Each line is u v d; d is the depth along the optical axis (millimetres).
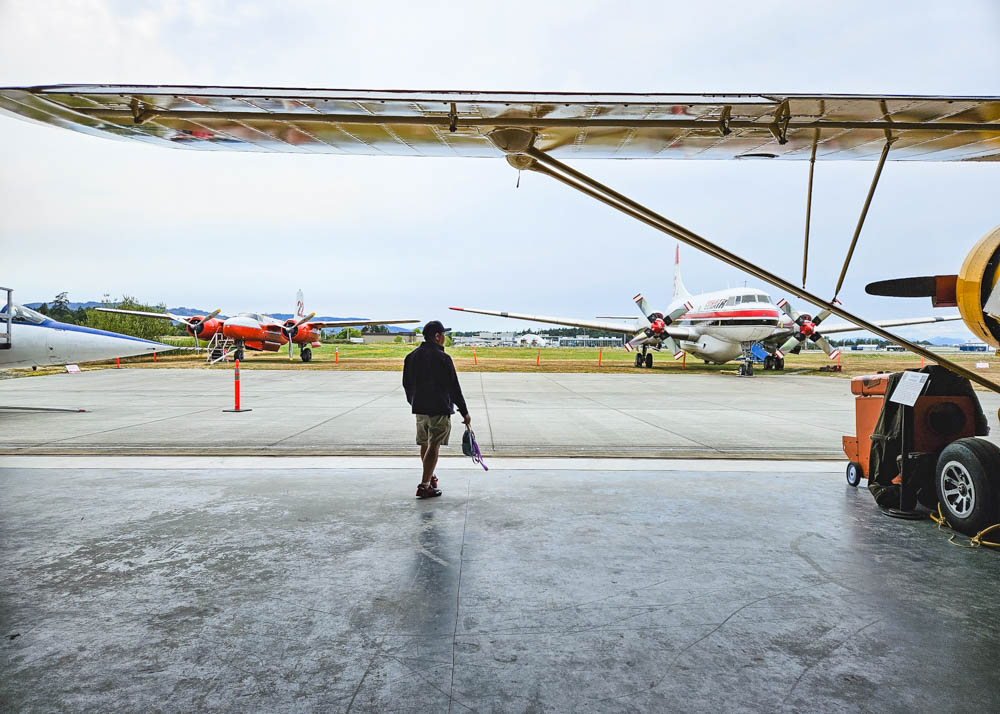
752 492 5625
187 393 16031
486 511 4910
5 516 4684
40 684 2340
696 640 2754
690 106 3242
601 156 4426
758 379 23812
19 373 24844
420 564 3705
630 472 6477
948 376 4879
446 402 5254
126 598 3174
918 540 4258
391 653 2613
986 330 4012
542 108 3297
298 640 2723
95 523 4516
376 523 4562
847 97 3193
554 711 2189
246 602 3131
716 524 4602
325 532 4332
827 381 22672
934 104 3291
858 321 4027
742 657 2600
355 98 3213
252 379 21609
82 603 3105
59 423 10133
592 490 5652
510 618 2965
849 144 4070
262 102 3293
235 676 2416
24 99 3309
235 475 6195
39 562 3699
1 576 3469
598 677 2430
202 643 2688
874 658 2594
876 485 5066
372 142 4176
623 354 57656
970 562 3811
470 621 2930
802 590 3346
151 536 4219
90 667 2475
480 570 3613
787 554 3943
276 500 5219
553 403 14180
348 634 2787
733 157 4465
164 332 67062
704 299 28172
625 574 3564
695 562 3775
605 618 2977
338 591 3285
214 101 3281
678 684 2381
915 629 2875
